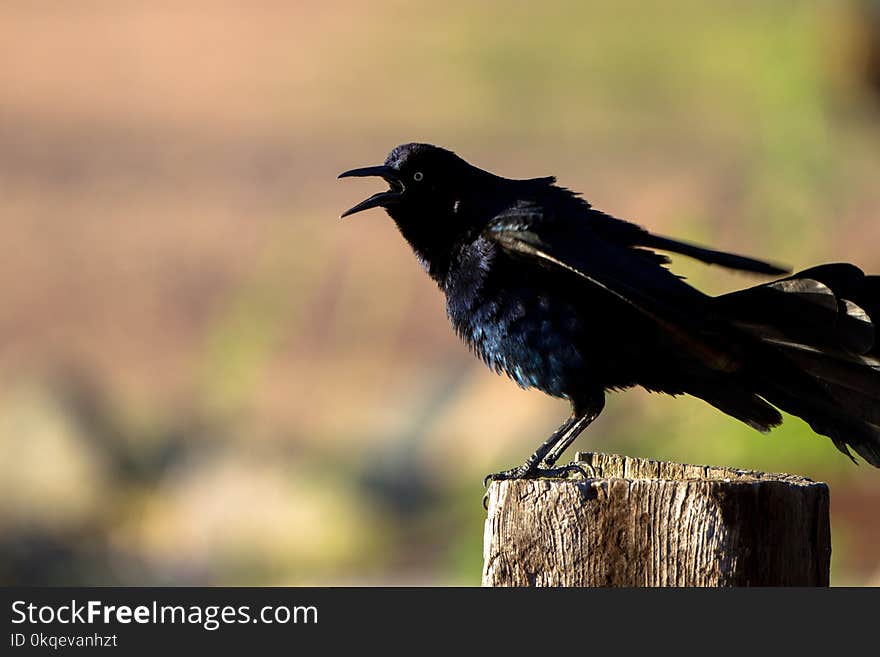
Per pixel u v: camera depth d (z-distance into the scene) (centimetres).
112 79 4231
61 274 2669
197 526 1538
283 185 3209
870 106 1673
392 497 1592
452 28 4456
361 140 3591
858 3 1636
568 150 3394
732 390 721
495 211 761
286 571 1487
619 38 3906
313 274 2427
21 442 1645
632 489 604
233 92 4091
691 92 3625
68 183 3244
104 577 1482
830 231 1641
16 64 4338
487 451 1616
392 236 2764
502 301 748
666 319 668
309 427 1806
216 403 1827
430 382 1778
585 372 743
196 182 3234
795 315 645
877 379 645
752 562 596
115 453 1669
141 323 2417
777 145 1678
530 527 612
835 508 1360
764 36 1792
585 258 708
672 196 2814
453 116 3788
